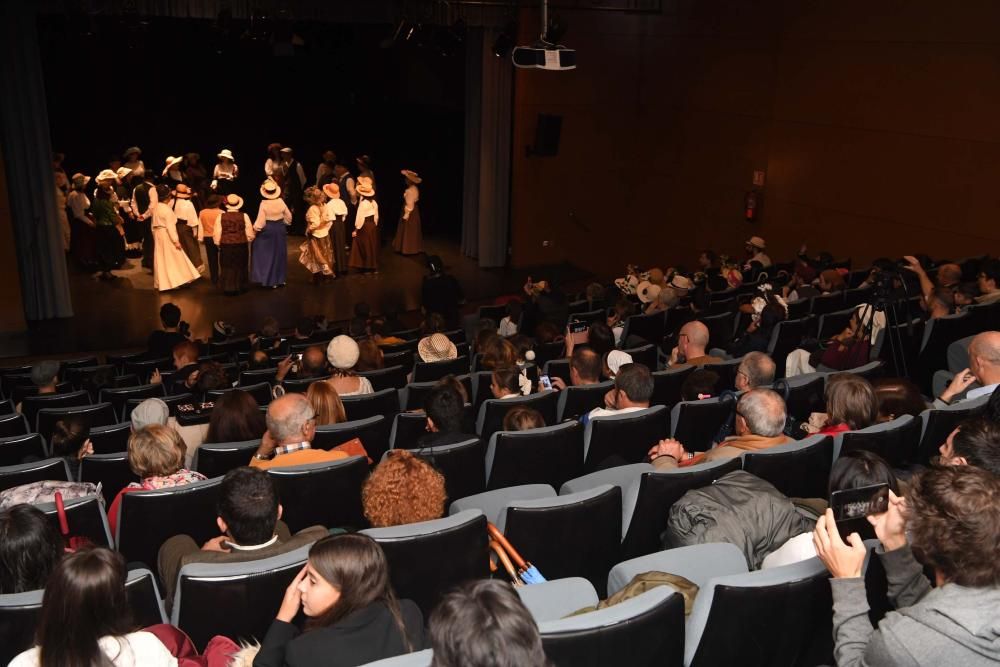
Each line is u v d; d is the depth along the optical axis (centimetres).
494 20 1550
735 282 1230
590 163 1767
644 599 235
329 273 1580
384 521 337
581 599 287
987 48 1157
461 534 315
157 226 1475
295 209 1900
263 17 1338
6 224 1284
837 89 1375
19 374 981
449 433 474
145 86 2211
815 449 396
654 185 1759
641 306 1183
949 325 718
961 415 436
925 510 210
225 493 315
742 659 252
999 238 1170
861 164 1351
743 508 324
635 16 1722
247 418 531
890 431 411
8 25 1269
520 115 1686
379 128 2236
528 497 408
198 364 791
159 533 400
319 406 544
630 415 497
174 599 315
